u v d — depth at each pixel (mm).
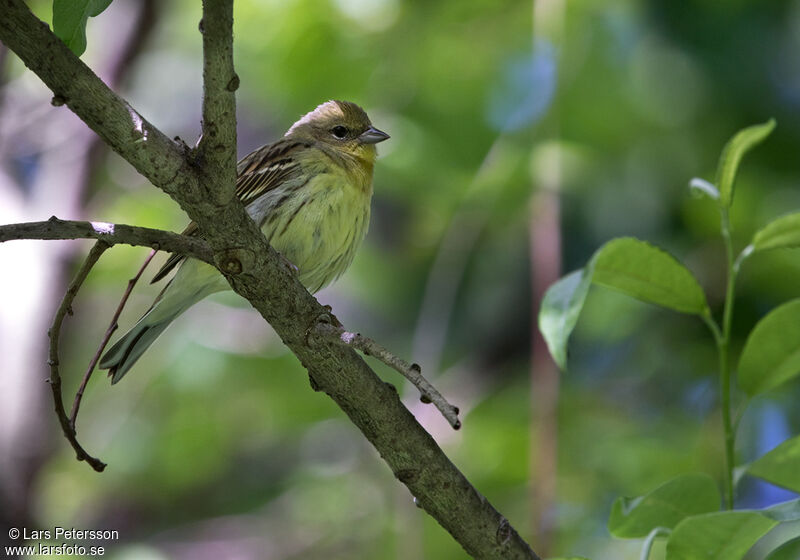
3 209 12180
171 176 4723
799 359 5621
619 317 11492
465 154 12422
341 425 13422
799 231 5453
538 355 9766
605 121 12102
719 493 5445
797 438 5281
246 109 15219
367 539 12562
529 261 12125
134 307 12898
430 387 4648
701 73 11695
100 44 13328
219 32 4336
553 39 11117
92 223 4875
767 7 11539
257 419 13648
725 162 5523
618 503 5445
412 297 13000
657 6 11766
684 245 11531
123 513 13828
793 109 11578
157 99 14531
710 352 11477
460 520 5559
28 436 11547
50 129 12727
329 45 12648
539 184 10609
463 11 12484
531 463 9906
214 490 14172
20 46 4398
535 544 9492
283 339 5492
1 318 11742
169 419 13680
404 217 13742
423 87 12766
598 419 11719
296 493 13242
